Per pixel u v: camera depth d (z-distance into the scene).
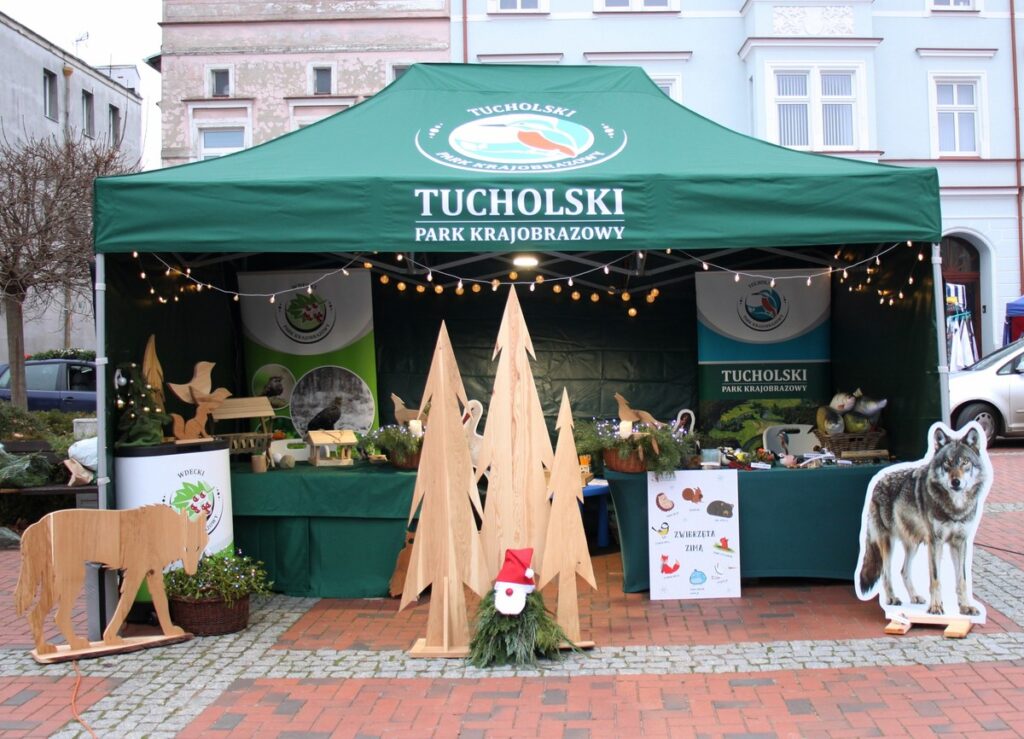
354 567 6.02
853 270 6.93
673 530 5.77
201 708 4.15
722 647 4.85
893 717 3.90
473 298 7.81
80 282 13.84
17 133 20.80
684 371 7.83
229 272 7.38
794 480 5.87
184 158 16.94
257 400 6.43
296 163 5.55
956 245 17.78
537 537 4.89
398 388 7.73
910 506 5.20
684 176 5.14
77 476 6.28
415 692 4.31
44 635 5.33
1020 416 12.94
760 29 16.39
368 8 16.88
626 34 16.92
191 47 16.92
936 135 17.27
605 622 5.34
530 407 4.95
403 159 5.59
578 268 7.79
